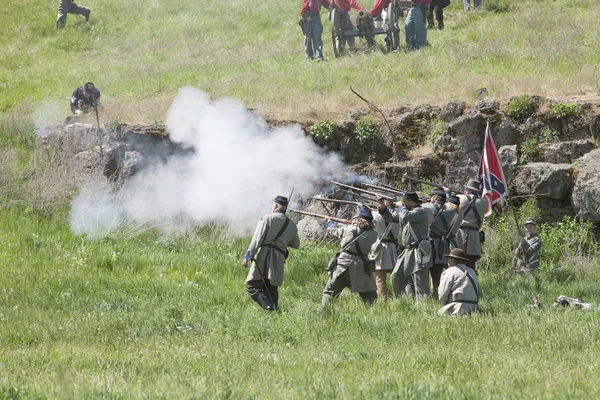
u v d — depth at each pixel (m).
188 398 21.61
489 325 33.00
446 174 61.66
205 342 31.30
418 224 42.06
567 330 31.81
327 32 106.62
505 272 52.50
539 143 61.06
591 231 56.31
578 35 84.75
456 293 36.59
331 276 40.97
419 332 32.28
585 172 56.47
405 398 21.30
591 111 60.28
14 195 60.94
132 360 27.73
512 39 86.62
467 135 61.81
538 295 43.94
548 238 56.00
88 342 32.03
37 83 102.25
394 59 84.06
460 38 90.62
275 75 85.94
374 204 54.47
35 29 125.19
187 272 50.31
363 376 24.61
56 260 50.44
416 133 64.69
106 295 43.03
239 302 42.34
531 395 21.56
